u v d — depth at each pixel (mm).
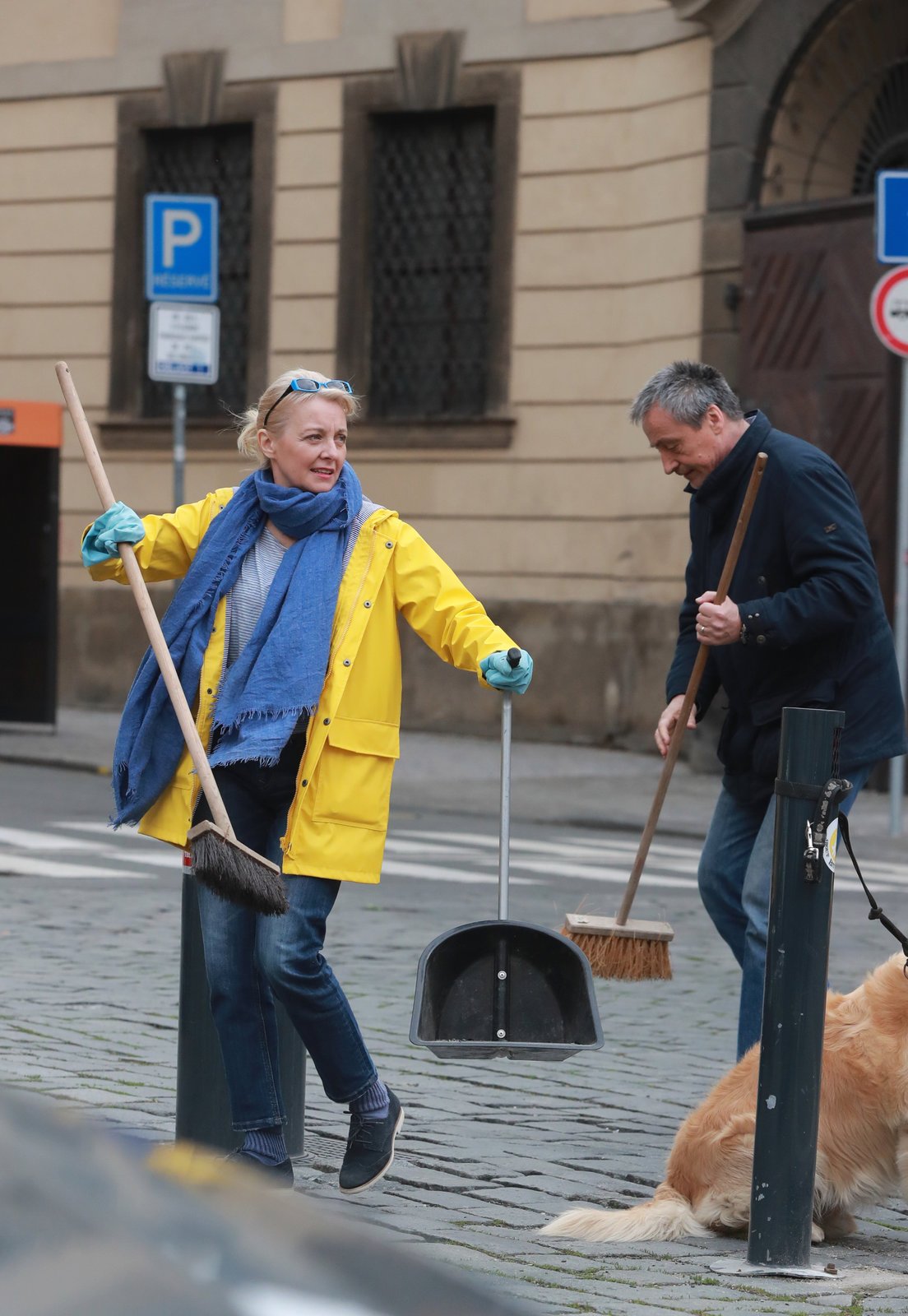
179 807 9453
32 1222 2412
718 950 19375
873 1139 9047
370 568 9523
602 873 24672
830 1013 9352
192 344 33125
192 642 9469
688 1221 9180
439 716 43531
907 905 22812
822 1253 9125
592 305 41375
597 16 41094
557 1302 7891
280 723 9148
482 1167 10555
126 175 47219
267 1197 2787
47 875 22422
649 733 40312
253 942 9406
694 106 39125
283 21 45188
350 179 44344
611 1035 14992
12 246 48531
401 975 16922
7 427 39156
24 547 40344
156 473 46719
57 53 48000
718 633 10344
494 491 42625
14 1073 12266
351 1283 2537
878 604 10672
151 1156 2783
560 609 41781
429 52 43219
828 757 8664
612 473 41156
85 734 40812
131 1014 14664
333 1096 9539
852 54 37062
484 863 25172
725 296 38344
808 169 38156
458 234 43719
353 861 9203
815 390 36906
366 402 44562
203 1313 2322
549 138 41781
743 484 10867
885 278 28875
